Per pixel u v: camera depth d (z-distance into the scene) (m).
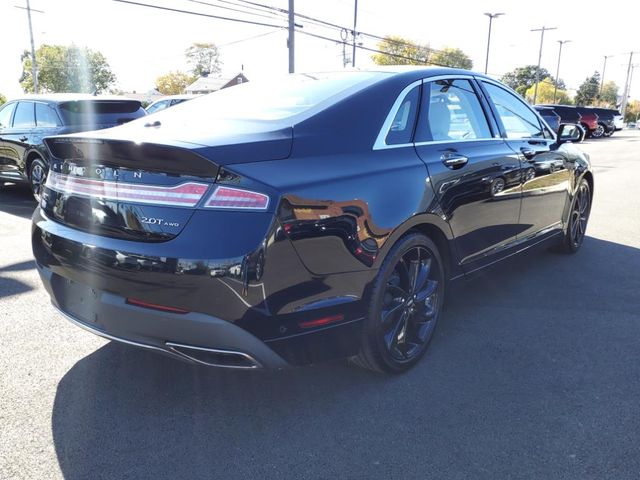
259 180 2.34
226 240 2.26
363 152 2.86
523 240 4.34
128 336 2.51
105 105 8.19
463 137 3.63
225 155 2.33
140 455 2.39
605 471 2.30
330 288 2.57
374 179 2.77
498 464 2.35
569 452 2.43
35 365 3.17
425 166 3.11
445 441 2.51
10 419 2.64
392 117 3.11
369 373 3.13
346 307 2.66
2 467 2.30
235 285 2.26
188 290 2.29
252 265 2.27
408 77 3.35
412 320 3.21
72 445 2.45
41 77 74.31
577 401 2.84
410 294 3.12
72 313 2.74
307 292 2.47
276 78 3.71
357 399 2.86
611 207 8.33
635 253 5.68
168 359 3.27
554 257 5.52
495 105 4.11
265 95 3.31
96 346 3.43
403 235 2.99
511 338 3.60
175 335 2.37
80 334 3.60
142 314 2.40
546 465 2.34
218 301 2.28
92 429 2.57
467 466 2.34
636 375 3.11
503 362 3.27
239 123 2.83
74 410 2.72
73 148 2.63
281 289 2.37
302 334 2.50
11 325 3.71
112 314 2.50
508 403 2.82
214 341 2.33
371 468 2.33
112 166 2.51
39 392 2.89
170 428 2.59
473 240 3.59
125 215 2.43
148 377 3.06
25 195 9.04
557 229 5.00
